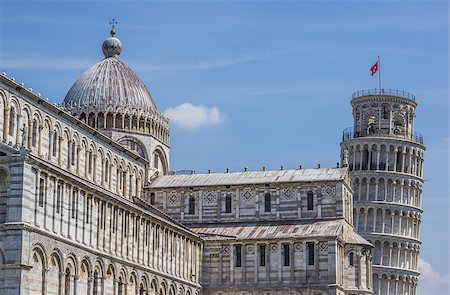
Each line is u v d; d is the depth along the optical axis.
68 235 115.94
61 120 140.75
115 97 175.12
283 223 171.88
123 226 133.62
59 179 113.94
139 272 138.00
